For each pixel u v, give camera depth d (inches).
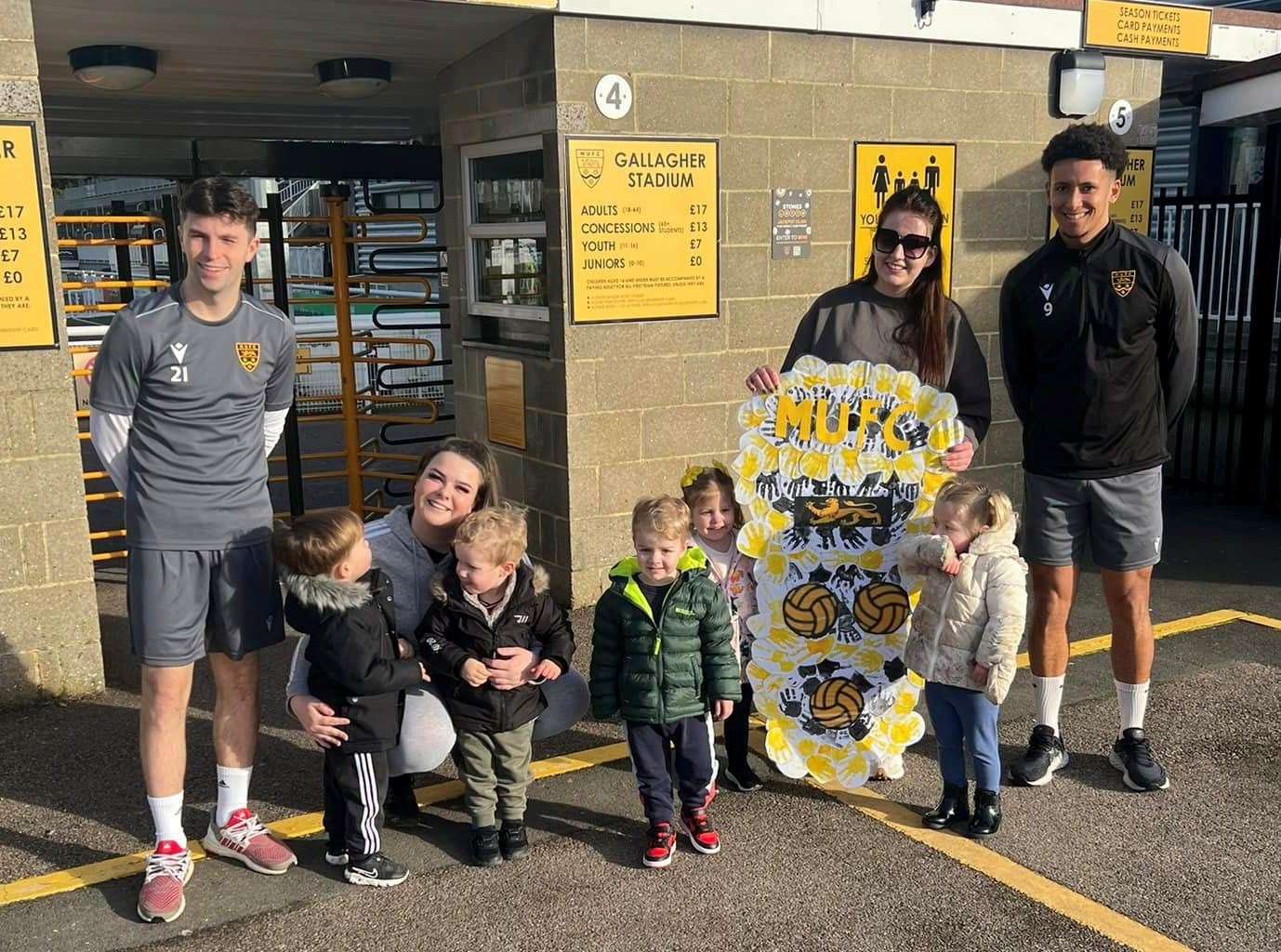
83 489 217.9
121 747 200.8
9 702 216.5
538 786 186.5
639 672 161.2
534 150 266.2
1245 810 176.1
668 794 163.2
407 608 170.4
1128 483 178.2
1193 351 178.9
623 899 152.9
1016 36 303.9
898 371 180.4
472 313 304.3
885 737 184.2
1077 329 175.2
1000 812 173.8
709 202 271.1
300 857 164.2
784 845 166.9
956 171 304.2
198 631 153.6
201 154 324.8
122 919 149.2
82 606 220.7
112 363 146.9
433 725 161.0
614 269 261.9
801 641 184.2
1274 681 226.8
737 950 141.1
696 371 277.1
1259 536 334.3
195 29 257.4
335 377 640.4
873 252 181.0
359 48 277.7
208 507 151.4
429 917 149.0
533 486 281.9
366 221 336.8
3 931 146.5
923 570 169.6
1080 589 287.7
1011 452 327.9
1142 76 333.1
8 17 200.1
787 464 183.9
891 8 284.2
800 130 279.9
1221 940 142.2
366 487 425.4
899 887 155.2
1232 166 518.6
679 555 160.9
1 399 207.9
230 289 151.2
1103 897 152.1
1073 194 171.0
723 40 266.1
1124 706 186.7
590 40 251.0
